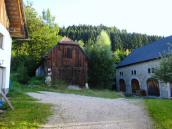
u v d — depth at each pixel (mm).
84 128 9438
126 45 82562
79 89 34406
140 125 10156
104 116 11844
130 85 48062
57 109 13141
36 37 46156
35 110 12562
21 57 45219
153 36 91188
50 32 49844
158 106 15258
